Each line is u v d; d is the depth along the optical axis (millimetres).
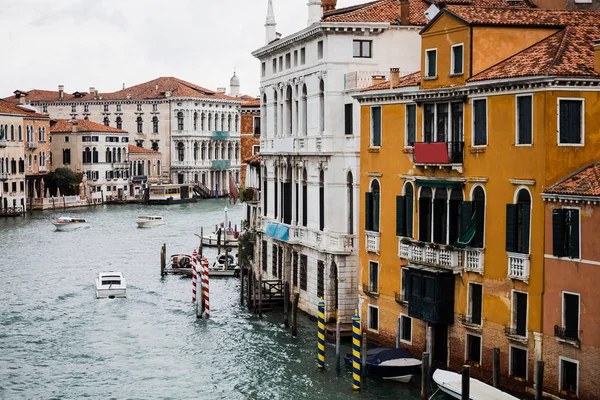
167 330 38750
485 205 27234
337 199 37312
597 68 25016
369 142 33281
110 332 38531
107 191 117750
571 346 24406
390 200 32062
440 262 28828
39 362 34031
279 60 43812
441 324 29156
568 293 24469
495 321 26922
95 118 136250
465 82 27922
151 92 135125
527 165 25531
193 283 45438
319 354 32000
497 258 26750
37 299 45562
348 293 36625
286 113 42812
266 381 31094
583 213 23984
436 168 29312
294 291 42156
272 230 44000
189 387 30906
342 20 37219
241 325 39250
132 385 31219
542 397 25047
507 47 28062
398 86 31469
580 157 25109
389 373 29578
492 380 26625
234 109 143625
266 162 46125
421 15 38219
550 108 24766
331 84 37125
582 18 29062
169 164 133625
